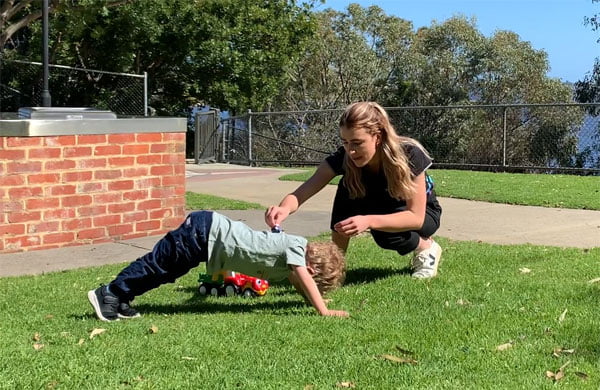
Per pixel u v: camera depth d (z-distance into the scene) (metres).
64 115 6.50
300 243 3.85
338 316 3.75
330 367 2.90
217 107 22.00
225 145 17.16
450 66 24.53
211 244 3.79
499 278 4.61
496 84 24.34
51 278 5.03
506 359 2.99
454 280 4.61
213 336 3.37
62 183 6.17
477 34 24.73
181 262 3.83
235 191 9.94
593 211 7.65
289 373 2.84
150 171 6.71
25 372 2.87
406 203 4.32
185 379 2.79
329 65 27.09
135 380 2.78
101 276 5.07
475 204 8.34
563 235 6.34
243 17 21.25
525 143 14.25
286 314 3.87
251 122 16.59
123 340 3.32
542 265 5.02
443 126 16.62
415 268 4.85
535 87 24.05
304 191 4.45
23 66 18.81
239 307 4.11
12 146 5.88
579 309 3.78
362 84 26.86
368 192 4.46
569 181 10.43
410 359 2.99
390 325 3.53
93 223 6.39
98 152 6.36
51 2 10.84
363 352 3.10
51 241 6.16
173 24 20.19
